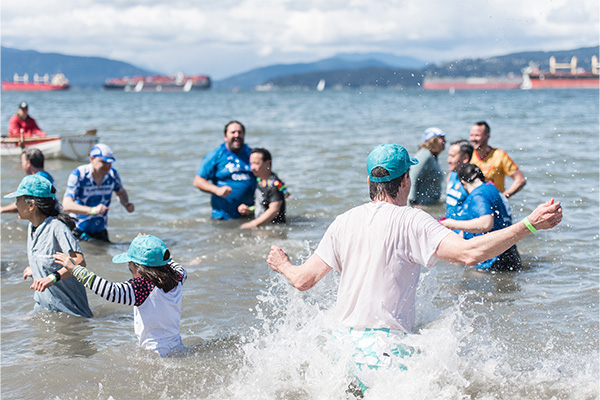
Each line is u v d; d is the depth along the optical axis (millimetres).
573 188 10656
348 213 3521
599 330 4922
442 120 27062
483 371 4094
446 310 4469
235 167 9047
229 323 5172
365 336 3363
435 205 9750
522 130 21031
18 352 4555
